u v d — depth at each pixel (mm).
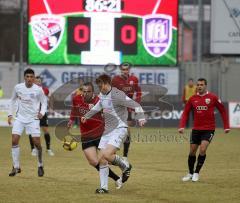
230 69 89250
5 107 82250
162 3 79688
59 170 39312
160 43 79812
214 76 92062
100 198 28531
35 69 82438
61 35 79750
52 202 27422
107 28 79312
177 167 41531
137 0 79250
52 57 79938
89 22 79375
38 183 33344
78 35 79500
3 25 138000
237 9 84000
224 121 35469
